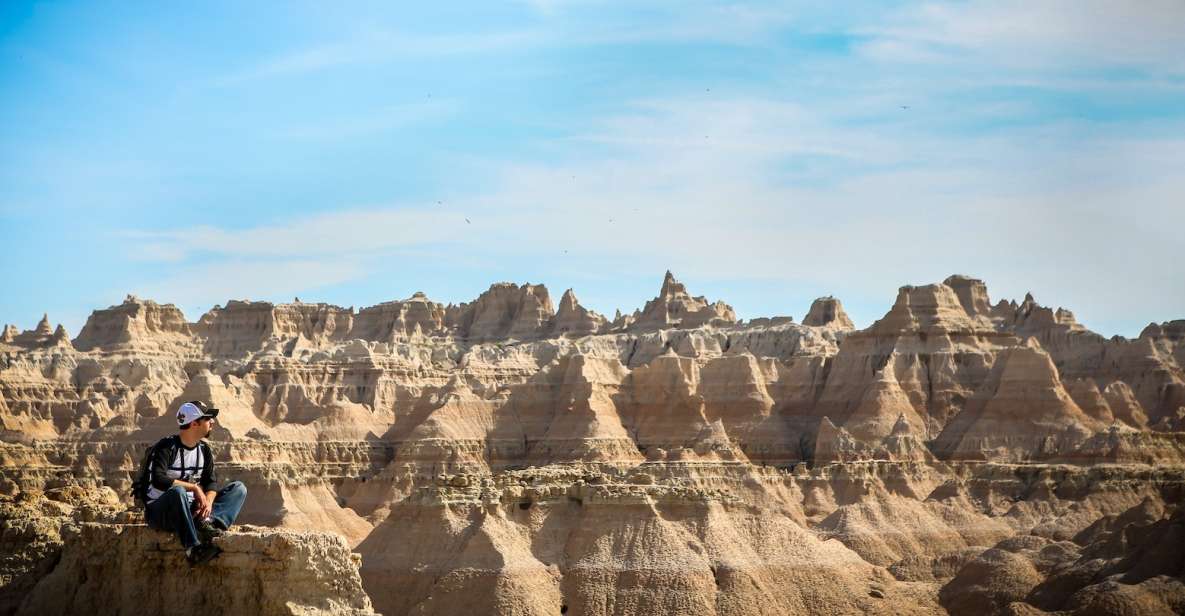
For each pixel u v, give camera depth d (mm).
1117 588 147375
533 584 152500
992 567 170125
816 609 159250
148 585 55844
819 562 166125
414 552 157125
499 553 154125
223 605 53750
